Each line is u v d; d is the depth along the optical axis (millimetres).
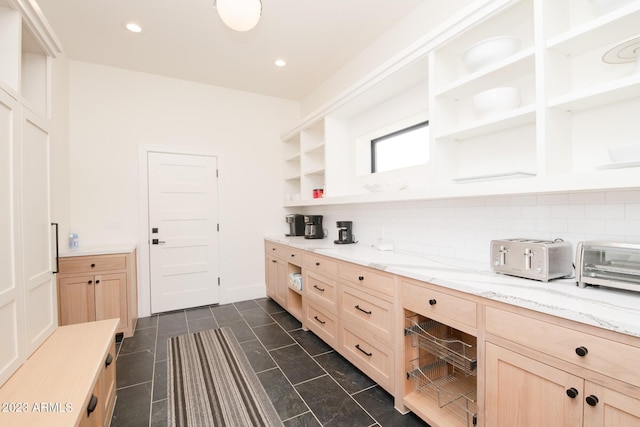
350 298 2168
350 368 2207
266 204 4129
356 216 3141
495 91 1570
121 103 3303
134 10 2338
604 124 1344
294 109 4340
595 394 937
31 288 1409
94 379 1217
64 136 2908
